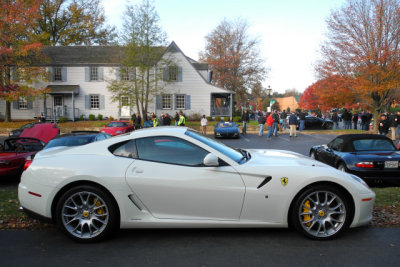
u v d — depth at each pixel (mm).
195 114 27375
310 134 20453
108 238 3457
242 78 43312
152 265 2809
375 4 16312
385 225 3744
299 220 3307
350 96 19562
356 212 3297
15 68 21672
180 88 27797
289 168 3348
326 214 3330
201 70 30891
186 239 3406
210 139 3967
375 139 6797
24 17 18703
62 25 39031
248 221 3332
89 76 27453
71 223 3383
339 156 6660
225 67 42375
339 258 2902
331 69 17844
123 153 3447
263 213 3316
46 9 35438
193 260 2902
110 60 27562
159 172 3307
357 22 16781
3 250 3137
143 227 3330
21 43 19922
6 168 7016
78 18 38781
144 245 3258
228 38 42812
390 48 16203
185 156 3424
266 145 14727
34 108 27328
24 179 3498
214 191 3275
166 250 3127
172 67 26078
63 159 3424
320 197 3393
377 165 5992
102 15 39812
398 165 6031
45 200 3320
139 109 27203
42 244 3295
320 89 20016
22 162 7312
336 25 17281
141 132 3613
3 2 17484
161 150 3461
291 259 2896
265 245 3221
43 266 2793
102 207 3365
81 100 27609
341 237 3406
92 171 3273
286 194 3275
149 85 25969
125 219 3295
